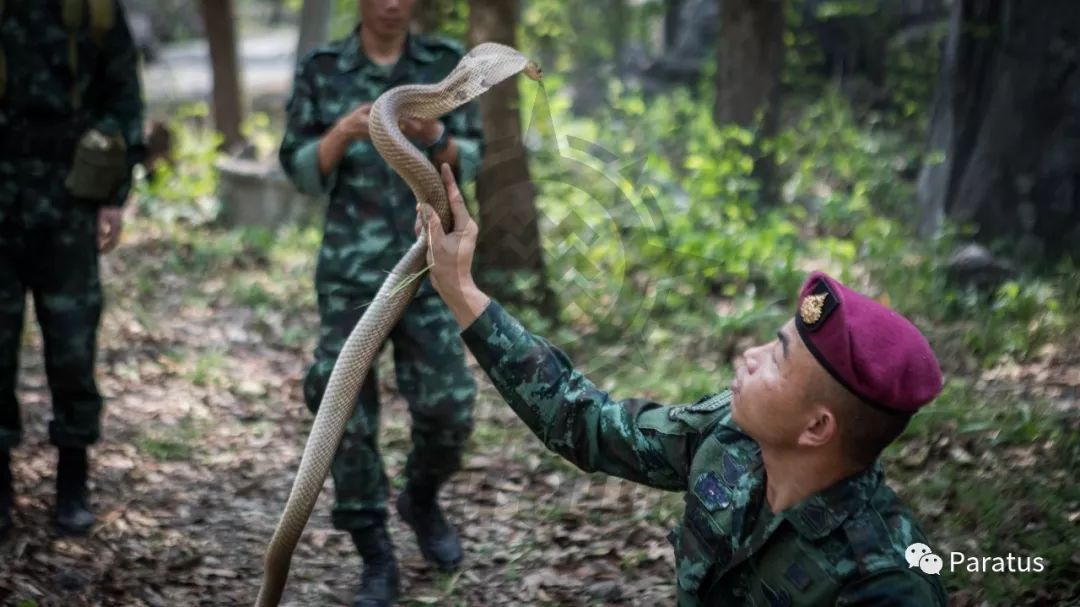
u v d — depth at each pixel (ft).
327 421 8.74
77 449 16.05
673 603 14.42
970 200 30.89
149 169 37.70
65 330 15.37
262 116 44.60
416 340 14.17
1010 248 29.76
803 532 7.52
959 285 27.07
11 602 13.61
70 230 15.20
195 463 19.26
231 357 25.04
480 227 25.55
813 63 52.13
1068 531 15.35
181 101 62.49
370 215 14.16
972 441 18.53
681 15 66.85
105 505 17.24
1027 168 30.04
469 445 19.42
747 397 7.60
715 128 35.78
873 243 28.81
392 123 8.55
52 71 14.85
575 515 16.97
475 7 26.12
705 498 7.96
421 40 14.79
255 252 32.83
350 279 14.08
